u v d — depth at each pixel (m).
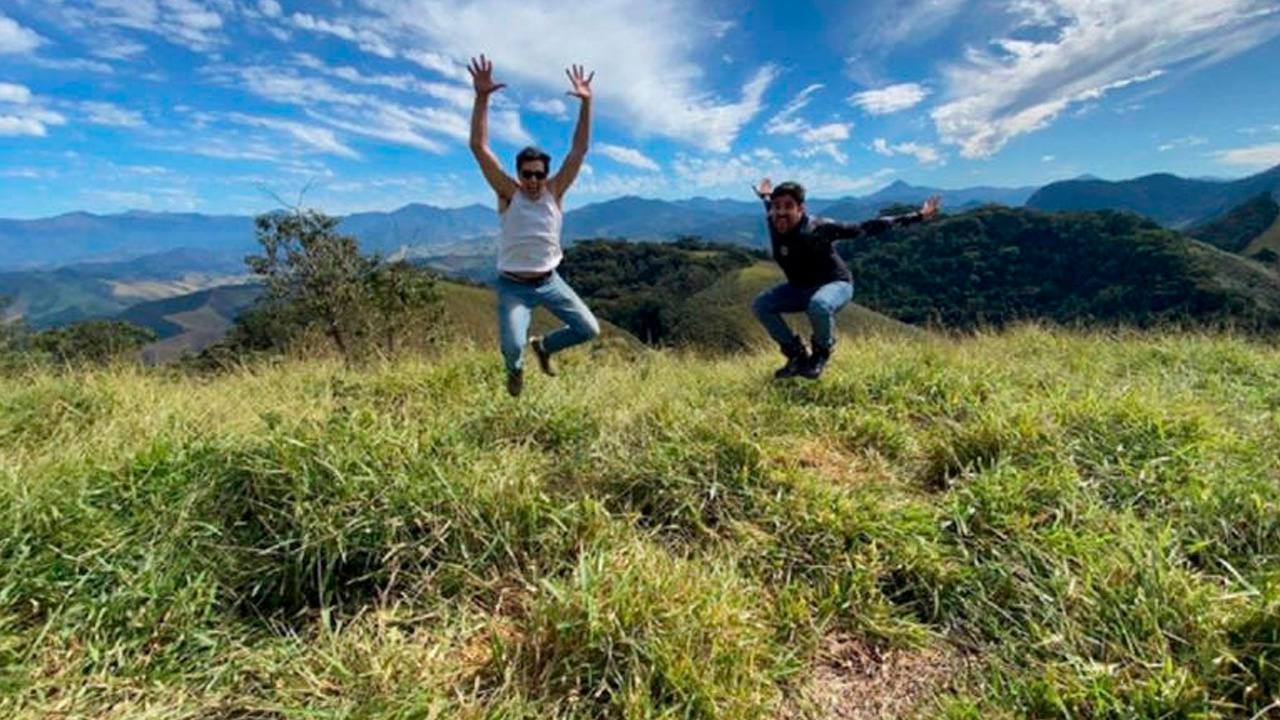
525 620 2.67
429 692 2.29
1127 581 2.70
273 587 2.95
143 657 2.49
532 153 4.54
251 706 2.29
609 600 2.53
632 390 5.61
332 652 2.50
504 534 3.17
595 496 3.68
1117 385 5.45
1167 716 2.11
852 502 3.47
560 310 4.85
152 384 5.99
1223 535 3.02
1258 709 2.12
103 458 3.61
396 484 3.31
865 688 2.52
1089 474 3.72
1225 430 4.08
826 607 2.86
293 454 3.40
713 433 4.20
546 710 2.27
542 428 4.63
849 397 5.60
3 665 2.35
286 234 12.56
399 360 7.21
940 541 3.25
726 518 3.50
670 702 2.31
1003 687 2.41
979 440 4.06
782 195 5.21
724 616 2.59
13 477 3.17
